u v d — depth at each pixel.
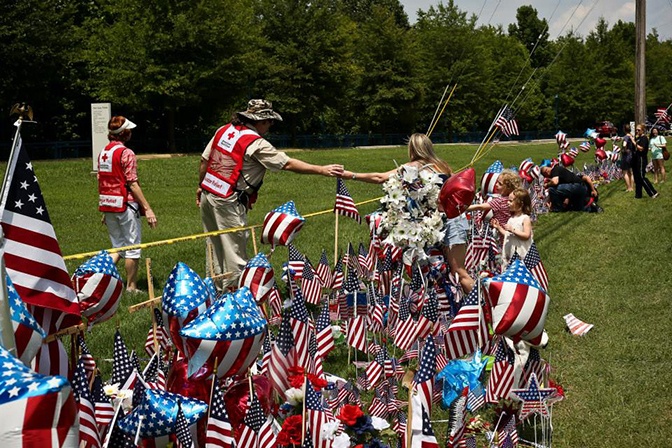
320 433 3.26
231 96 40.88
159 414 2.83
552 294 7.93
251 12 40.31
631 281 8.52
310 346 3.96
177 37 36.25
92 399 3.05
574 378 5.38
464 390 3.67
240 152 5.93
